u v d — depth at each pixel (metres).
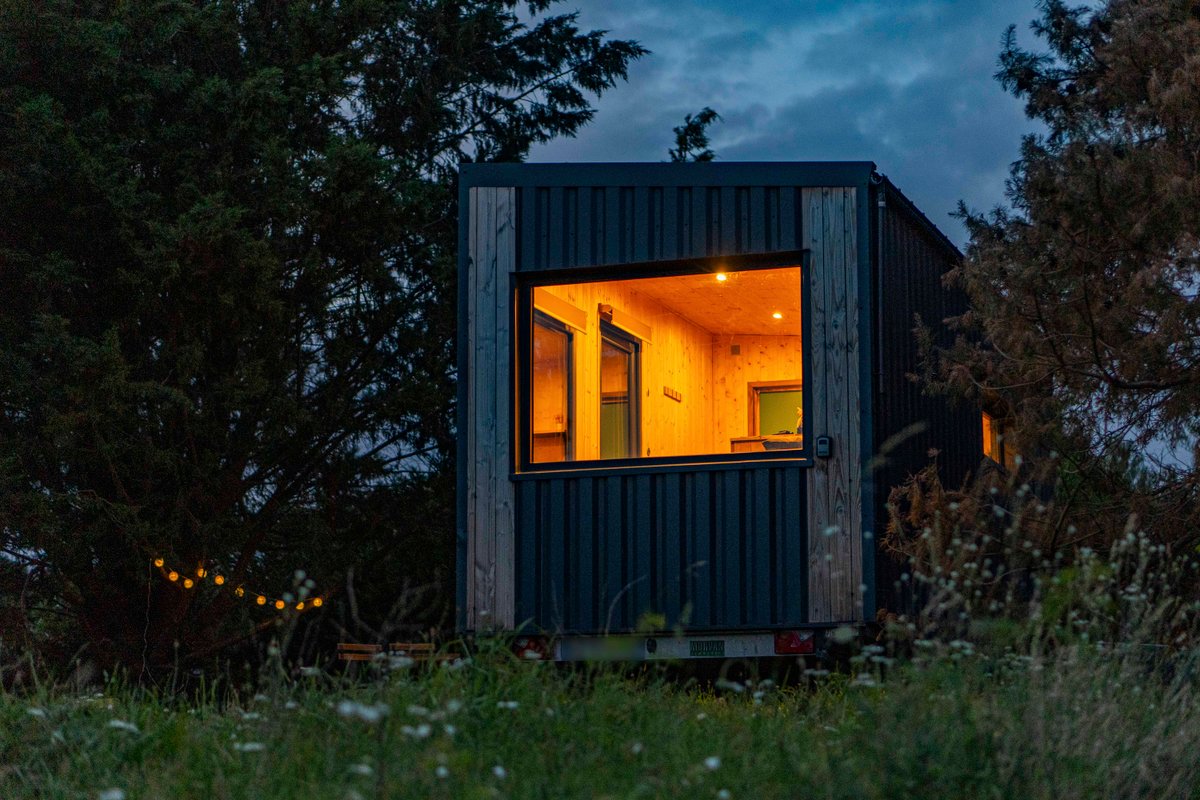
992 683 4.84
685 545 9.05
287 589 14.12
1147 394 8.20
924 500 8.48
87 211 12.20
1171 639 6.60
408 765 3.94
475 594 9.37
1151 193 7.80
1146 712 5.08
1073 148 7.96
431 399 14.20
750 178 9.30
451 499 14.90
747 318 9.68
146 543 12.27
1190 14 8.66
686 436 9.73
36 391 11.64
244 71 14.34
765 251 9.20
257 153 13.34
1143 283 7.61
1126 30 8.72
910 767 3.99
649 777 3.98
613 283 9.65
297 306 13.53
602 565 9.18
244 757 4.51
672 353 9.80
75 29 12.25
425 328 14.71
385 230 13.70
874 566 8.63
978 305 8.45
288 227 13.19
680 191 9.42
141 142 12.96
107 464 12.31
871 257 9.12
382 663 5.16
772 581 8.84
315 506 14.73
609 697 4.87
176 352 12.63
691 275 9.37
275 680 4.94
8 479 11.41
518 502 9.41
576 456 9.51
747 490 9.00
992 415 10.95
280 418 13.21
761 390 9.66
